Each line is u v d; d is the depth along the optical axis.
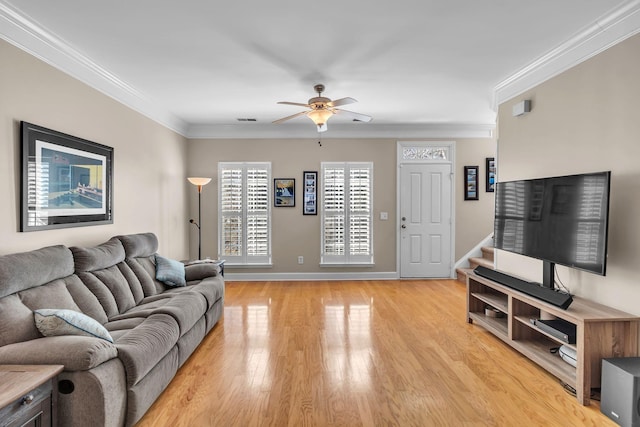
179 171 5.55
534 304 2.78
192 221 5.68
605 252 2.36
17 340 1.91
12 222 2.41
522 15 2.47
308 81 3.78
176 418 2.17
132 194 4.07
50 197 2.73
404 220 6.05
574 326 2.68
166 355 2.50
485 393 2.46
